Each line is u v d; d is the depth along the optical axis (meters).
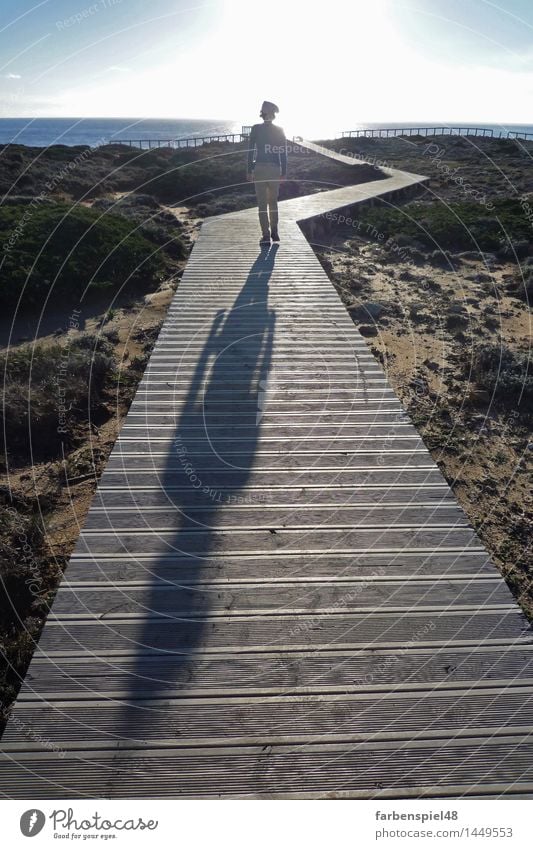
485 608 2.68
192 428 4.34
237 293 7.63
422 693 2.27
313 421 4.46
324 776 1.99
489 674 2.35
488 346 8.01
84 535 3.16
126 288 11.02
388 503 3.47
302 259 9.45
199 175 23.62
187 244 14.27
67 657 2.40
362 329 8.76
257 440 4.18
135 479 3.70
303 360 5.59
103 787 1.95
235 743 2.08
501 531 4.47
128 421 4.45
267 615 2.63
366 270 12.25
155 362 5.54
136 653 2.42
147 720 2.15
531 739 2.11
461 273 12.38
